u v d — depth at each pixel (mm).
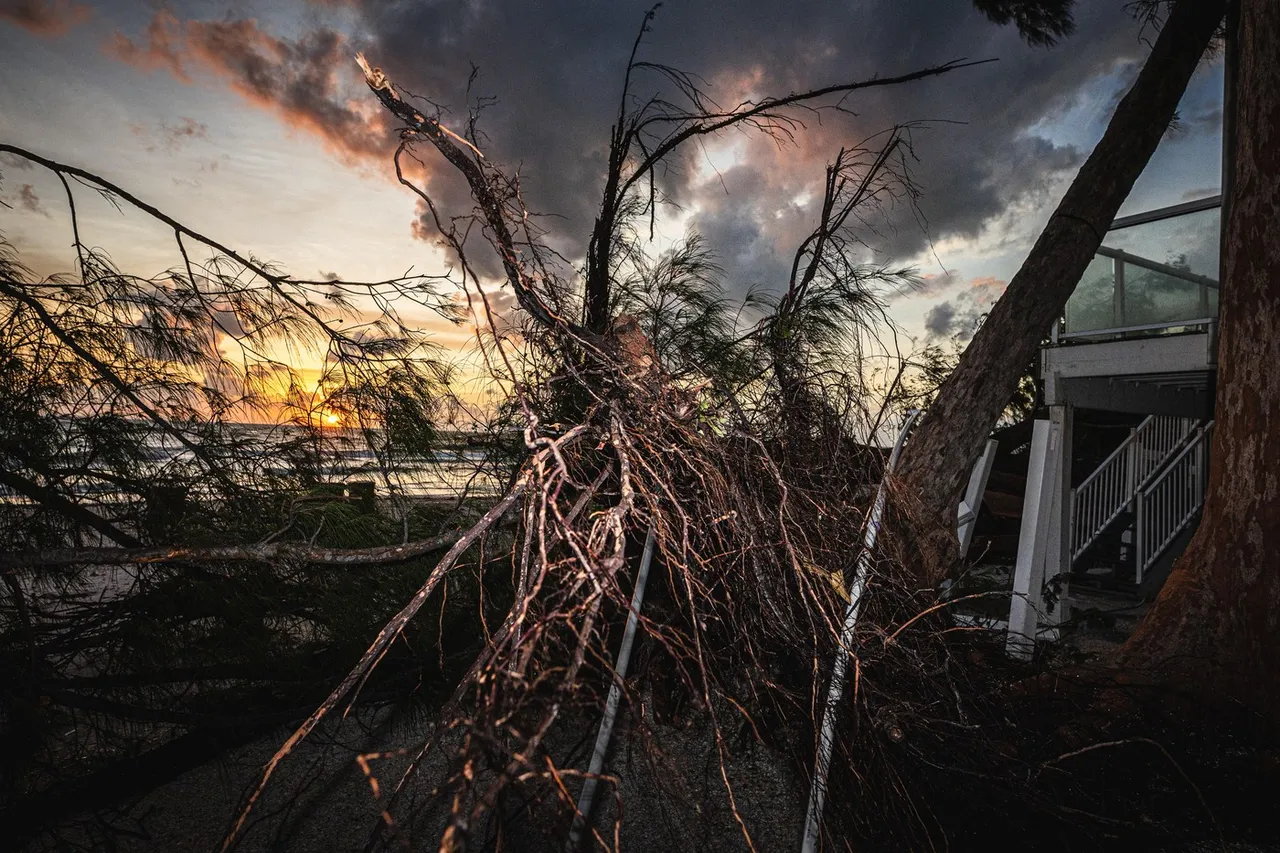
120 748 3061
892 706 2646
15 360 2627
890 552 3518
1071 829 2580
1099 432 10836
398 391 3332
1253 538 3668
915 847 2449
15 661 2602
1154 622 3955
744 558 2701
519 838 2414
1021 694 3520
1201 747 3266
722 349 4441
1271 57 3852
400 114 2568
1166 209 6426
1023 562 4980
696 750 3016
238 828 1739
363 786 3100
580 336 3137
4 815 2680
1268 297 3764
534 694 1432
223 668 3168
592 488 2379
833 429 3762
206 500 3072
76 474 2736
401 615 1970
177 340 2967
